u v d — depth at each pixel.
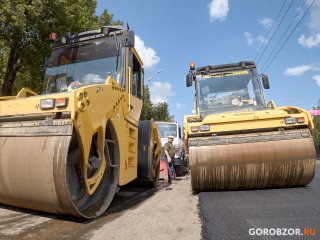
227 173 5.59
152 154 7.29
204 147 5.67
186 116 6.11
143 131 6.88
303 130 5.62
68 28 12.81
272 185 5.80
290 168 5.50
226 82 7.68
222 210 4.20
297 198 4.75
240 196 5.22
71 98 3.56
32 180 3.60
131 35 5.75
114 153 4.74
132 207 4.97
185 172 14.02
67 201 3.48
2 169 3.81
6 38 11.79
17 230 3.44
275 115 5.61
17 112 3.89
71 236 3.26
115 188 4.62
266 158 5.50
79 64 5.88
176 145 12.26
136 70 6.66
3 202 4.18
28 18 11.48
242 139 5.62
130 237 3.23
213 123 5.74
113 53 5.77
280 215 3.75
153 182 7.47
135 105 5.89
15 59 12.69
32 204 3.80
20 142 3.76
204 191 6.06
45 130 3.66
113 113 4.60
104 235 3.30
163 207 4.86
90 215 3.96
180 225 3.66
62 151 3.45
